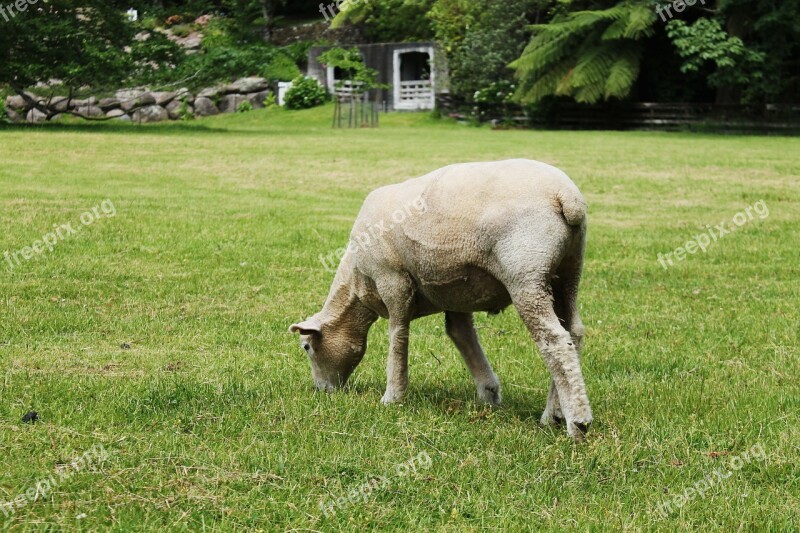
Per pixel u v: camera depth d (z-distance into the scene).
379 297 7.04
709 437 6.15
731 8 35.22
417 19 46.41
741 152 24.86
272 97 45.25
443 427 6.30
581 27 36.53
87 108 42.84
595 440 5.89
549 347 5.96
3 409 6.50
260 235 14.40
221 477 5.37
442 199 6.37
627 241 14.70
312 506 5.09
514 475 5.52
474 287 6.39
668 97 39.62
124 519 4.85
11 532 4.68
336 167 21.52
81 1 28.83
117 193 17.33
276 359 8.53
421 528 4.87
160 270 12.19
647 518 4.98
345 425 6.29
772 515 5.02
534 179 6.11
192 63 32.47
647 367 8.15
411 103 44.09
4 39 28.20
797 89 38.03
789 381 7.68
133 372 7.79
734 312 10.41
